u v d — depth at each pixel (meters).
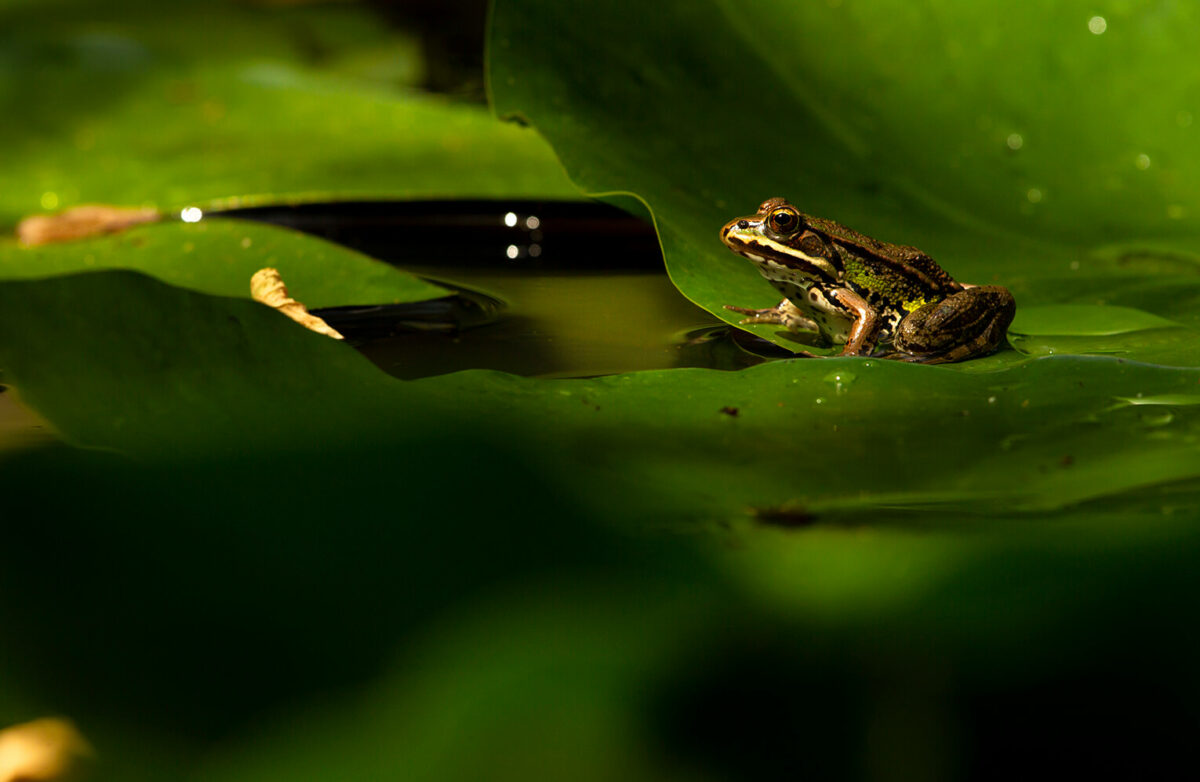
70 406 1.20
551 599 0.87
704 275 1.28
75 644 0.77
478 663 0.83
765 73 1.33
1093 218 1.32
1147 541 1.01
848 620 0.97
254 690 0.78
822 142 1.32
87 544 0.82
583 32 1.31
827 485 1.20
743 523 1.19
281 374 1.22
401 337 1.29
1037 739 0.87
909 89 1.34
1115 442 1.21
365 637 0.81
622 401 1.22
